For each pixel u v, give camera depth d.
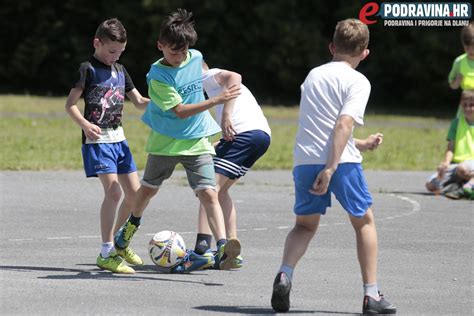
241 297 16.86
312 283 18.22
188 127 18.78
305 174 15.48
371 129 63.16
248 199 30.67
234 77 20.16
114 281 18.09
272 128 61.84
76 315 15.15
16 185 32.41
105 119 19.38
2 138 49.19
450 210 29.36
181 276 18.88
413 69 86.56
